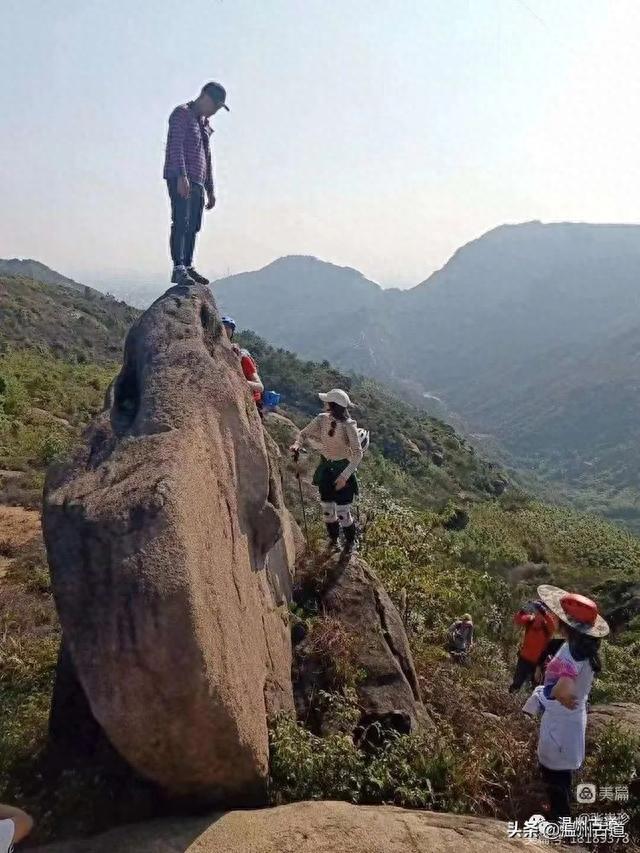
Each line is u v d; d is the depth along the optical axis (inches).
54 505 122.5
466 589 434.3
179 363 159.0
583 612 155.3
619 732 188.9
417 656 259.4
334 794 146.9
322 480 236.5
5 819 88.7
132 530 114.6
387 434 1961.1
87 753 141.9
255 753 128.9
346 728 171.2
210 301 194.4
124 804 125.6
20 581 302.8
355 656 197.8
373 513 385.1
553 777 157.5
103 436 143.0
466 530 862.5
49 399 819.4
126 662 106.9
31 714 162.2
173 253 215.3
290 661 185.8
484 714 221.1
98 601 110.8
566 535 1093.8
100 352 2117.4
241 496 164.4
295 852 114.0
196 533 124.0
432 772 161.6
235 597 141.5
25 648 216.5
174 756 114.8
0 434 599.8
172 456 130.1
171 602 108.5
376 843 120.3
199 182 213.2
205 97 212.4
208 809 126.3
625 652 445.1
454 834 130.5
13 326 2041.1
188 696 108.8
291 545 232.8
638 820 163.9
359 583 228.5
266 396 260.5
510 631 438.3
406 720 181.9
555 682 154.2
